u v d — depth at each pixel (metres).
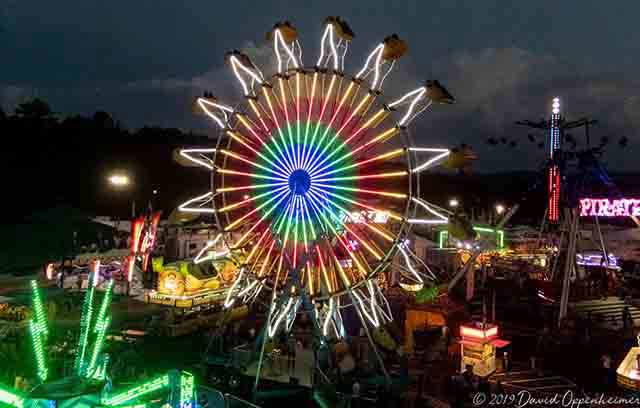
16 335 29.80
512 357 31.47
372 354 28.95
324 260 25.98
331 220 25.88
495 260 62.56
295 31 26.84
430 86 24.69
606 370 27.77
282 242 25.94
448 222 24.81
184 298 43.22
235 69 27.73
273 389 26.06
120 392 17.16
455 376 25.50
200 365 28.03
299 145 26.47
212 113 28.14
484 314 30.09
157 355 30.36
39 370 16.88
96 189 116.31
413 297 36.31
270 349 27.52
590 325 34.81
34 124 131.38
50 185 114.38
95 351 17.56
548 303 42.19
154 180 125.56
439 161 24.97
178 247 55.56
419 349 31.36
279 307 27.48
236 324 34.94
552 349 31.91
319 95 26.55
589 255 58.88
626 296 44.00
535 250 64.06
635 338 32.88
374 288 27.47
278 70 27.05
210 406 20.44
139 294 44.84
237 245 27.56
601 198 49.38
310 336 29.22
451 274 49.22
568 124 45.19
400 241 25.22
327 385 24.91
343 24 25.98
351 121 26.02
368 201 25.72
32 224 63.59
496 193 129.75
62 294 42.66
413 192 25.16
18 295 41.09
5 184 105.25
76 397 15.37
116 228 67.31
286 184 26.47
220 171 28.02
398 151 25.31
